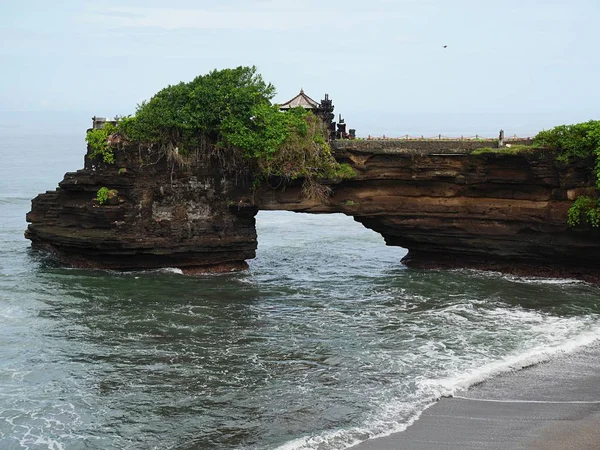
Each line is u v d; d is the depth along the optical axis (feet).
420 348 109.81
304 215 252.01
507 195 151.84
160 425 87.51
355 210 159.74
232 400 93.56
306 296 138.51
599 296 137.39
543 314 126.21
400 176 156.04
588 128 143.54
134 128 151.94
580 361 105.29
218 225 157.89
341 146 159.22
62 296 134.21
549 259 151.23
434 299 135.54
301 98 173.06
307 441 83.05
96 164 154.51
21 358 105.09
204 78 156.97
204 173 156.04
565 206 146.10
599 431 85.40
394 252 181.06
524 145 148.46
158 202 154.51
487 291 140.46
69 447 82.79
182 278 150.82
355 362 104.83
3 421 87.86
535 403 92.53
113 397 94.07
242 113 154.81
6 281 144.15
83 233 154.30
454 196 155.22
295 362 104.99
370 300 135.44
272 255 177.88
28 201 273.75
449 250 159.12
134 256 153.89
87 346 109.91
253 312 127.65
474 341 112.47
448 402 92.94
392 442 83.30
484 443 83.10
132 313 125.29
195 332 116.78
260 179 159.12
